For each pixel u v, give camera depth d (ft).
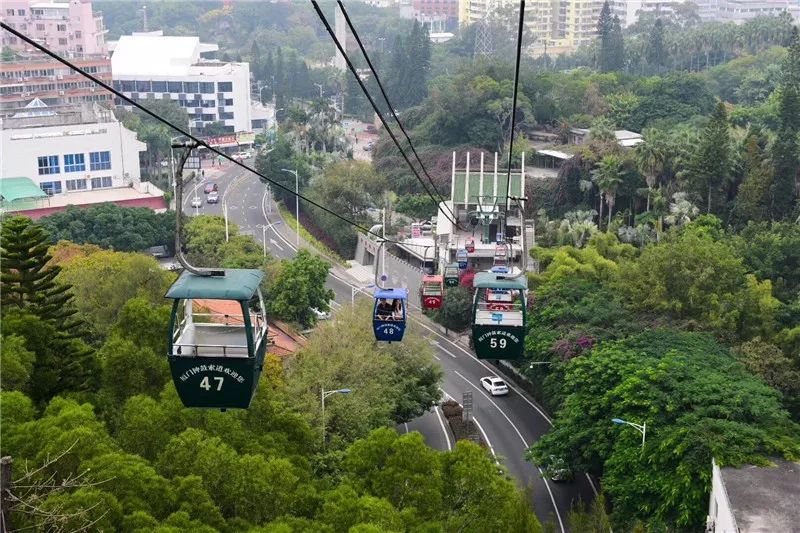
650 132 411.34
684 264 275.39
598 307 272.10
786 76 512.63
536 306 286.46
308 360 232.32
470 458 163.94
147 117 647.15
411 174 500.33
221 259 375.04
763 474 187.42
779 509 175.63
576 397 229.25
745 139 393.50
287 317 316.60
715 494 185.47
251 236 400.26
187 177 578.66
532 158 499.92
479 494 160.66
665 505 193.36
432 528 144.97
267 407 184.03
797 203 366.43
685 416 205.16
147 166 586.04
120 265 278.26
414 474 159.43
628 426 210.59
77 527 127.13
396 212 465.88
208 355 94.58
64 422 151.33
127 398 183.93
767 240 320.91
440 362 323.98
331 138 579.89
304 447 186.80
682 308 270.05
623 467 205.67
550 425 276.00
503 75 561.02
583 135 513.86
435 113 542.98
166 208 494.59
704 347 241.14
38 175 494.18
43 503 123.85
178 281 93.66
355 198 443.32
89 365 196.44
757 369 239.30
